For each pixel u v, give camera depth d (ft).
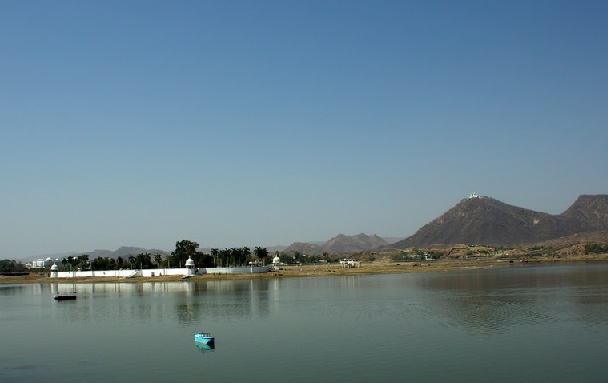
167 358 228.22
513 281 615.16
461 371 193.47
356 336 263.29
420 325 290.15
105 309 428.97
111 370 211.20
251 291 578.25
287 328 296.10
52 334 304.09
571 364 199.41
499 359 208.64
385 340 250.37
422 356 216.13
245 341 260.21
